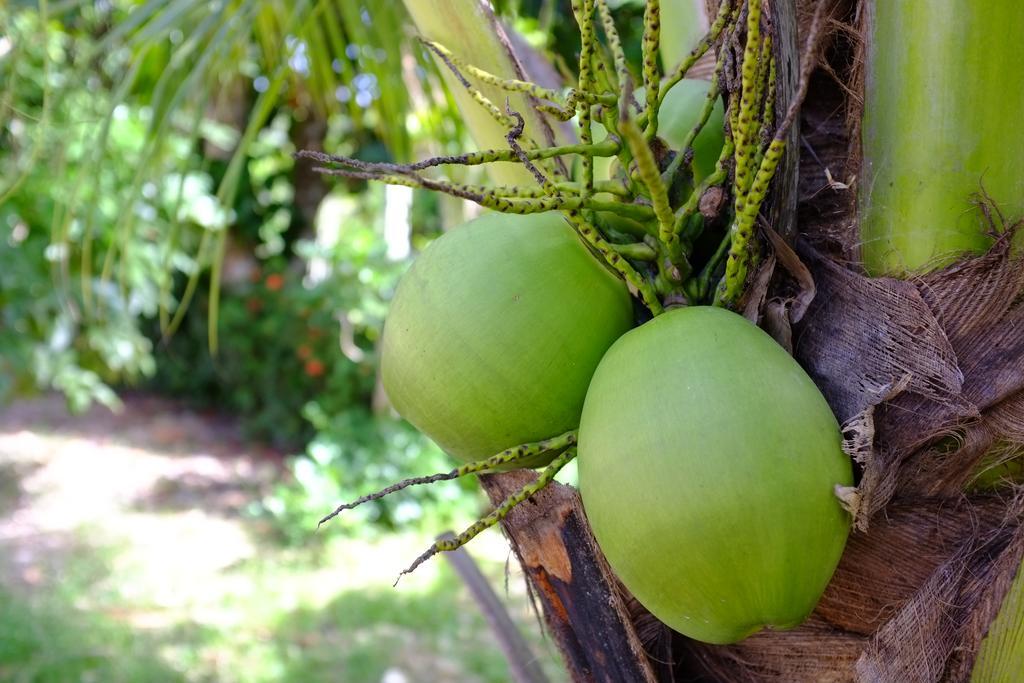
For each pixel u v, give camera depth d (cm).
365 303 618
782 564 92
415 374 106
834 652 106
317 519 534
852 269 108
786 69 103
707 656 112
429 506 557
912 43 105
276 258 732
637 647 108
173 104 192
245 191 724
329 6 218
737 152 97
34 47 338
